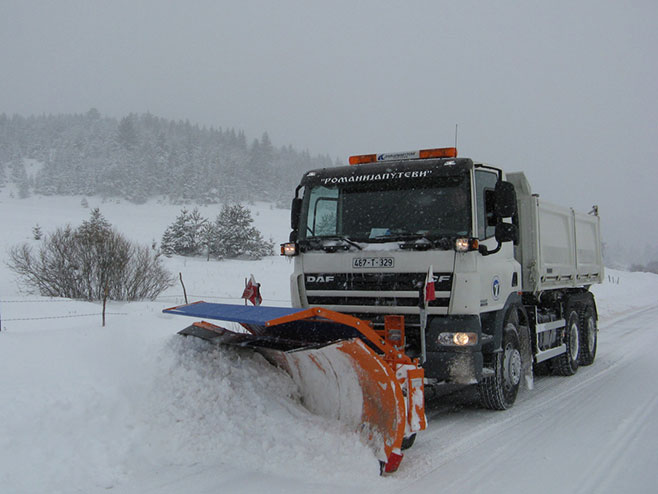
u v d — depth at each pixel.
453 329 5.93
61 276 16.73
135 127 195.62
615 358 11.06
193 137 174.50
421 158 6.80
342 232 6.74
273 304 17.42
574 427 6.20
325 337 5.37
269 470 4.65
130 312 14.02
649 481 4.59
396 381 4.68
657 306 23.19
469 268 5.99
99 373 5.93
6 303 14.47
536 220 8.35
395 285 6.18
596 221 11.65
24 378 5.78
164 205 123.56
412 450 5.42
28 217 66.56
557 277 9.18
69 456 4.54
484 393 6.80
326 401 5.41
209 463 4.75
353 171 6.85
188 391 5.41
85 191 134.38
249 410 5.33
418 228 6.35
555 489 4.43
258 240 43.19
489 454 5.30
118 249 17.09
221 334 6.11
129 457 4.66
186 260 38.50
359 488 4.39
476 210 6.28
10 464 4.30
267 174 154.50
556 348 8.97
